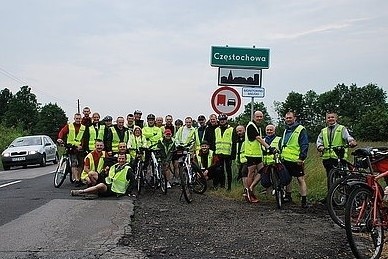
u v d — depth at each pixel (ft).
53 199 37.55
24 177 59.72
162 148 42.50
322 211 33.14
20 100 317.42
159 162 42.70
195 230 26.68
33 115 313.94
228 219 30.04
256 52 43.70
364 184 20.75
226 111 44.29
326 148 34.83
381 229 20.80
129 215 30.68
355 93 342.23
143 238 24.66
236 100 44.21
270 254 21.81
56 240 24.02
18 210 32.42
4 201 36.60
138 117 51.60
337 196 25.07
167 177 44.65
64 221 28.66
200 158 46.26
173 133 52.70
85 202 36.01
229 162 44.45
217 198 39.63
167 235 25.39
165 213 31.94
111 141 46.50
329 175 33.19
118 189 39.06
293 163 35.04
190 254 21.71
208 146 45.78
